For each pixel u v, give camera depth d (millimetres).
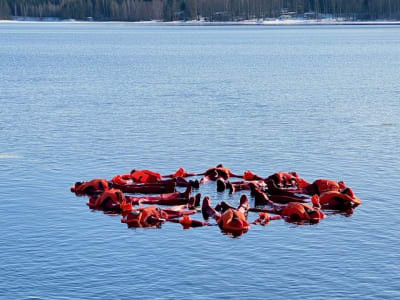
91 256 21000
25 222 24250
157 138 39875
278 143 38375
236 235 23172
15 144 37906
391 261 20625
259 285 18906
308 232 23453
